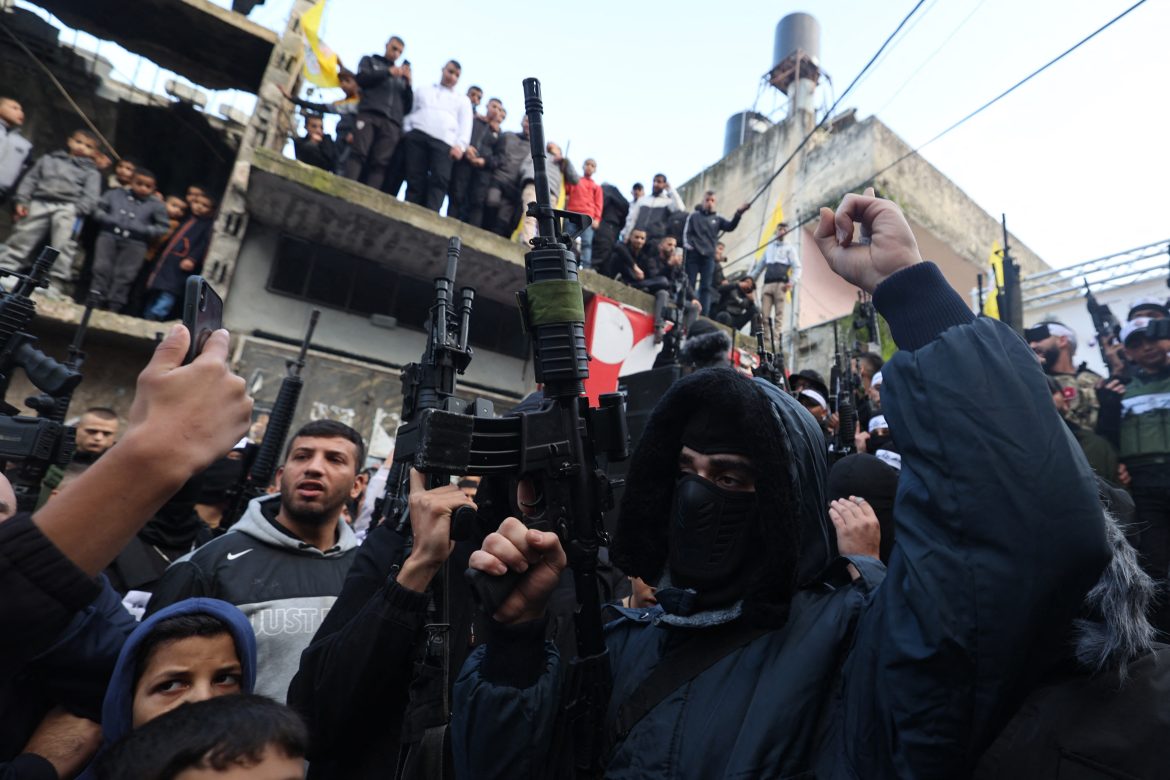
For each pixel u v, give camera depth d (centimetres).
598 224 1063
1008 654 88
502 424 133
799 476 128
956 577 91
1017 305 832
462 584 203
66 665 166
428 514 171
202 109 993
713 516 126
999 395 95
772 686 110
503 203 980
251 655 164
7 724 158
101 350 832
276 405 405
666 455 142
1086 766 94
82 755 165
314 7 976
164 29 946
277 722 100
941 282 109
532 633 116
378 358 986
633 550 145
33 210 739
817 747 107
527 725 111
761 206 1842
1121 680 98
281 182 820
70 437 215
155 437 69
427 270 1021
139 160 951
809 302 1659
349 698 163
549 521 129
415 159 895
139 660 155
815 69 2148
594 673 124
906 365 104
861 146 1603
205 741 94
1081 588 88
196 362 74
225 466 395
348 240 952
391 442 973
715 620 122
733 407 127
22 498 205
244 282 912
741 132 2291
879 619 103
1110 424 499
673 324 760
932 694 91
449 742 150
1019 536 88
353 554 278
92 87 934
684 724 113
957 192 1728
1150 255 969
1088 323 1018
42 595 65
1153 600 111
